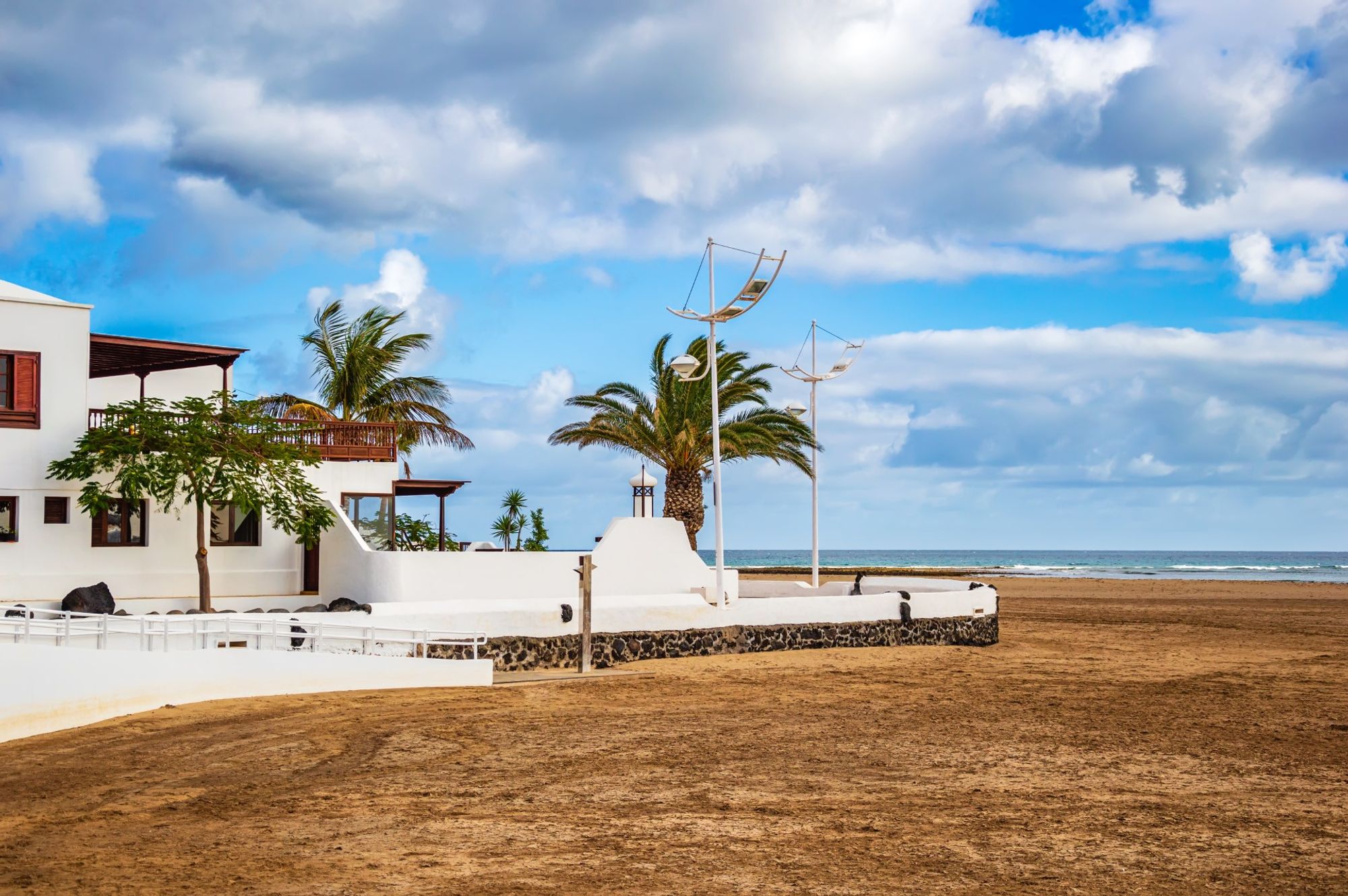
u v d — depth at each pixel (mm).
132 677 16797
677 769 13344
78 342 24688
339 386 36750
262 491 24750
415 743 14812
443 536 31344
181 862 9391
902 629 28922
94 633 18469
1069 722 16969
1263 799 11938
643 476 30297
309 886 8695
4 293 25641
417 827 10570
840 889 8688
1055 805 11594
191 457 23562
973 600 30500
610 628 24516
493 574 26094
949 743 15117
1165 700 19391
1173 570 112125
